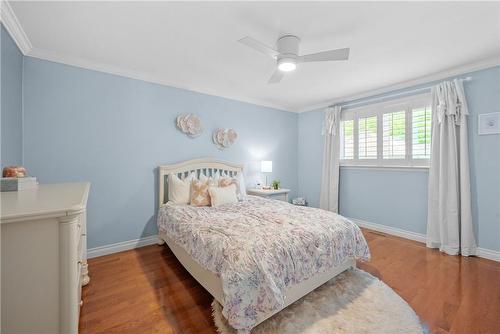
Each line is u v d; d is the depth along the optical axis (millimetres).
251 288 1372
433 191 2893
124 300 1820
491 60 2490
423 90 3076
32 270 855
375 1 1577
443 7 1638
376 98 3590
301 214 2279
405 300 1808
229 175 3732
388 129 3455
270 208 2592
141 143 2959
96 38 2068
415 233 3193
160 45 2201
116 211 2787
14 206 904
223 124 3764
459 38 2068
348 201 4012
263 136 4328
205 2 1589
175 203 2889
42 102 2320
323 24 1837
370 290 1921
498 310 1679
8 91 1856
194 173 3289
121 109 2803
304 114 4773
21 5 1601
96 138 2637
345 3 1594
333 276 2014
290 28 1890
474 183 2672
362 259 2205
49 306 878
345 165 4012
